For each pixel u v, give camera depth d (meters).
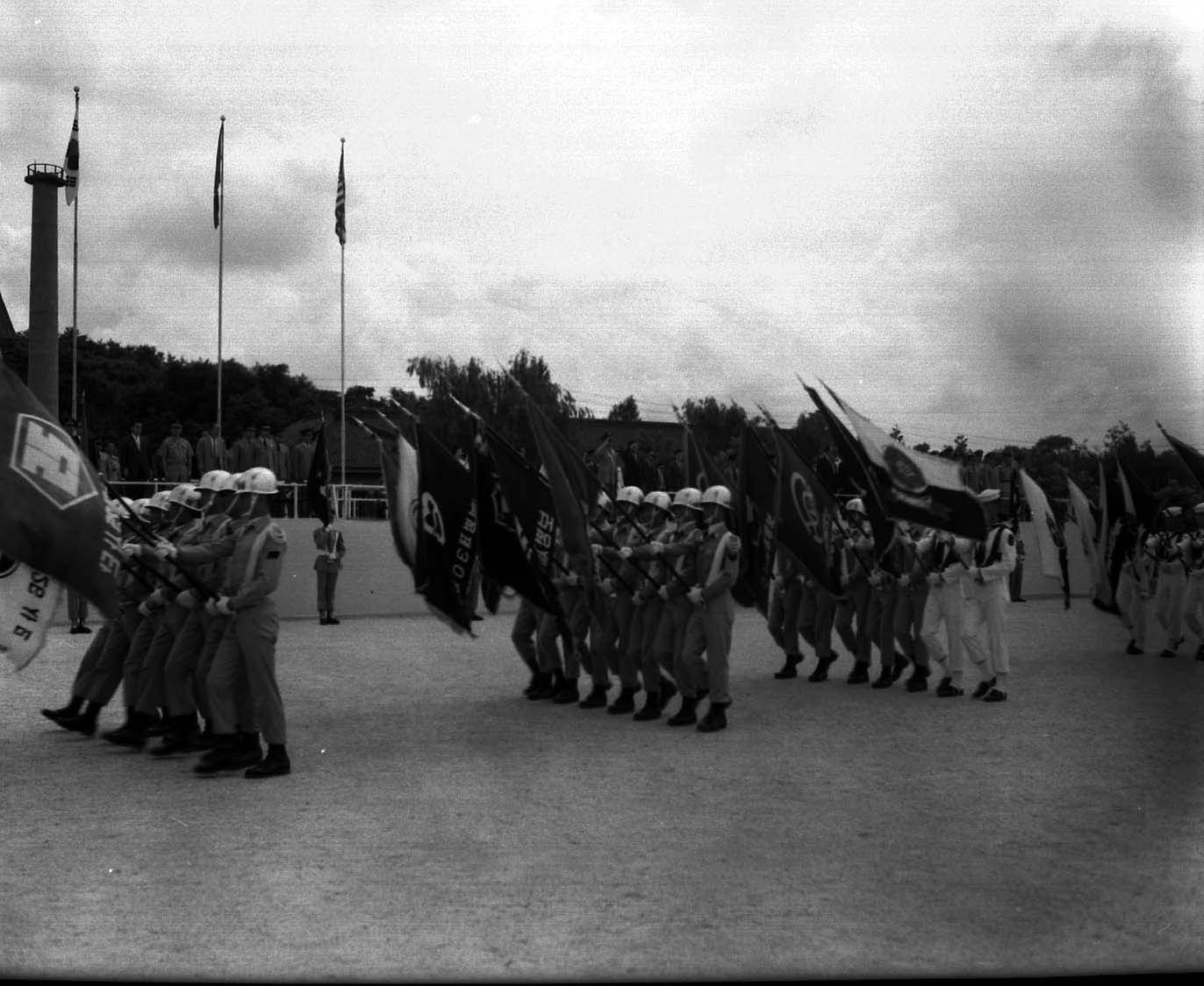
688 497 11.86
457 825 7.64
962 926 5.71
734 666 16.84
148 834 7.45
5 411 8.16
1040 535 19.64
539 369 18.84
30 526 8.10
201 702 10.26
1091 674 15.63
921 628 13.88
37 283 26.06
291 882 6.45
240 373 31.80
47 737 11.13
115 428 30.62
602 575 12.73
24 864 6.80
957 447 14.09
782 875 6.56
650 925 5.74
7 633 9.17
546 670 13.40
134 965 5.21
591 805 8.17
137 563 10.66
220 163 25.77
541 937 5.57
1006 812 7.94
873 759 9.81
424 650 18.41
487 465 12.77
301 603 24.64
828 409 13.88
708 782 8.93
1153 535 18.00
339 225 26.16
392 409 28.28
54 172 26.50
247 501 9.77
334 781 9.05
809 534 13.62
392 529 12.71
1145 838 7.30
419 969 5.17
